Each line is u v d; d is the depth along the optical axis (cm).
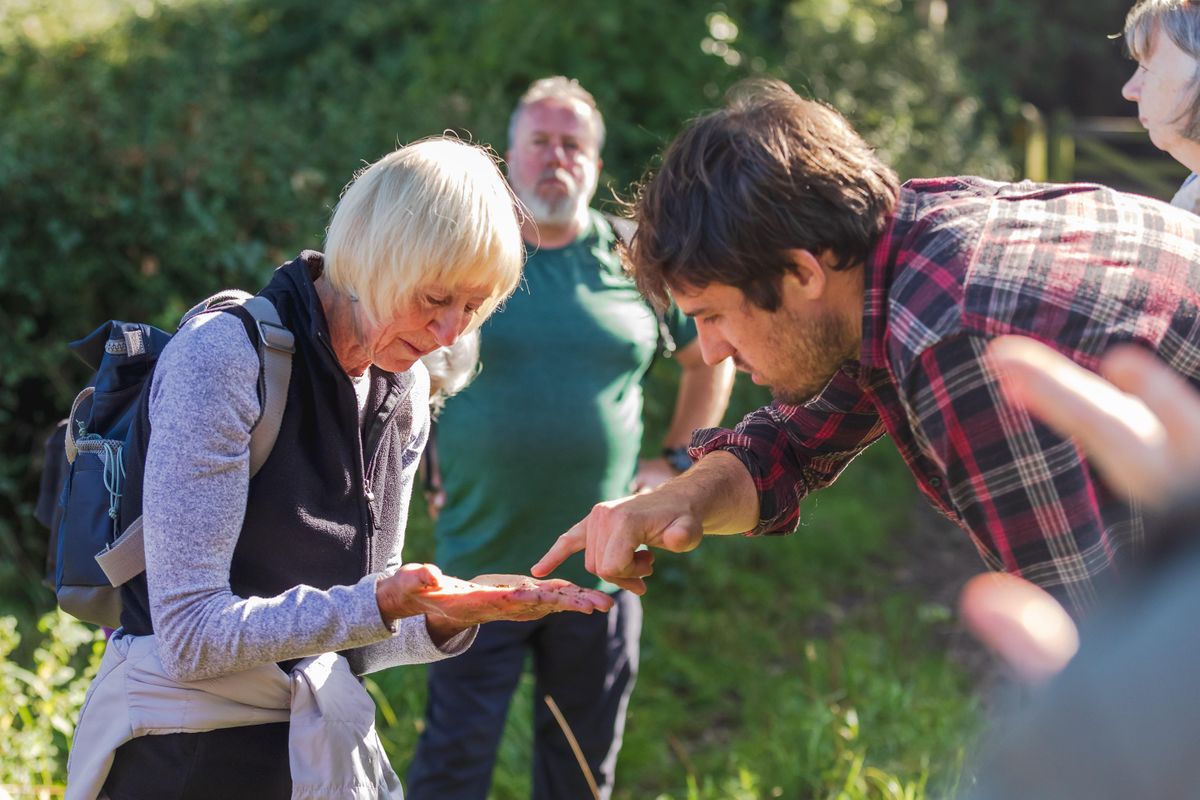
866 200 155
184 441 169
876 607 523
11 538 432
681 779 385
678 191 159
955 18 1102
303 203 509
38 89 518
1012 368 97
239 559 180
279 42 729
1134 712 77
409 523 450
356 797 184
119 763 183
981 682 448
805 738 376
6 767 288
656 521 177
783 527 203
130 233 462
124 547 179
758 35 779
